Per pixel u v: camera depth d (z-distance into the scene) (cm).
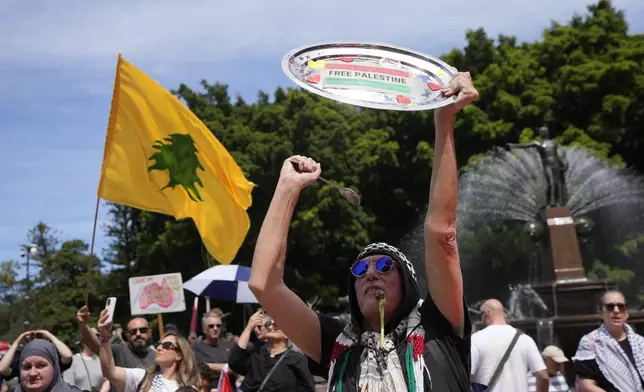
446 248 344
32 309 3731
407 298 354
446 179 346
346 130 3897
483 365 822
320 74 352
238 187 789
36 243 4950
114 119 791
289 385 884
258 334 926
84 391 740
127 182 789
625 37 3822
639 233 3241
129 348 1027
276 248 356
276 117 3928
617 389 734
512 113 3681
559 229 1734
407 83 355
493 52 3944
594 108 3678
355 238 3819
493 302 850
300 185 362
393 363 342
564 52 3828
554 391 1002
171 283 1412
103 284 4572
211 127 3922
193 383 766
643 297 3284
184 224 3853
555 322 1529
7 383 1049
